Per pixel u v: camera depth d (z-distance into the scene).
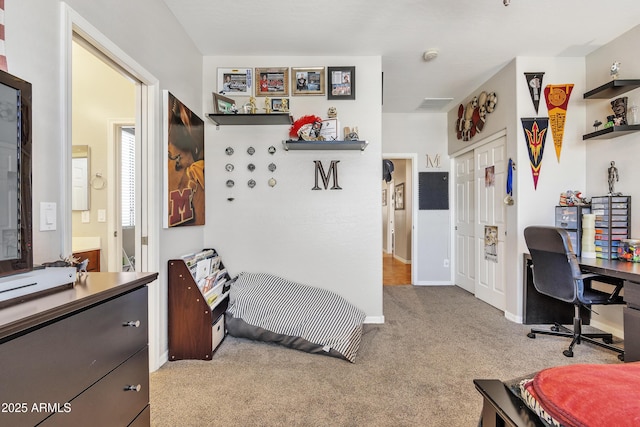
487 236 3.70
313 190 3.05
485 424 0.94
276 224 3.05
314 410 1.68
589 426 0.65
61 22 1.31
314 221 3.05
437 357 2.30
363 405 1.73
